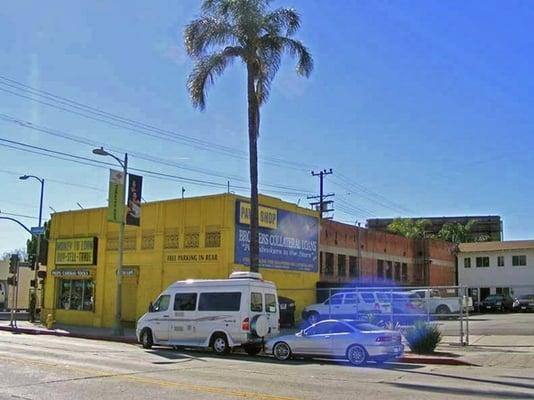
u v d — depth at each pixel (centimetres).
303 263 3516
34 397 1017
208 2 2573
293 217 3469
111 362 1591
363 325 1789
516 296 5244
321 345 1770
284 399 1025
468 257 5912
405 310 2981
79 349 2006
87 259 3597
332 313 3039
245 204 3120
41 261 3978
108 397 1027
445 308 3878
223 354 2005
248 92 2566
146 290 3278
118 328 2798
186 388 1138
